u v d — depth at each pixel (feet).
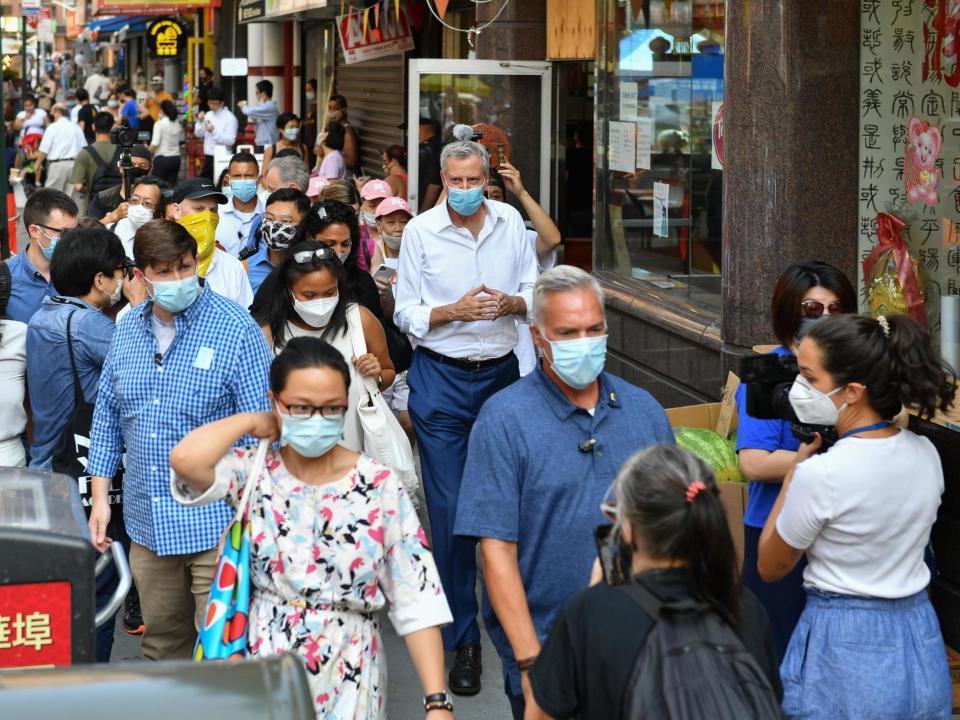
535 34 69.92
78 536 19.48
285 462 21.99
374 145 110.32
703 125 46.24
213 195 49.65
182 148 169.27
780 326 27.35
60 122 141.18
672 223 49.47
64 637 19.52
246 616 21.42
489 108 68.95
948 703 22.76
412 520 22.06
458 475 36.24
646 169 52.42
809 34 39.37
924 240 37.93
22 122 174.50
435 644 21.89
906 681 22.21
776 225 40.40
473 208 35.78
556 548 22.84
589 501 22.76
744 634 17.17
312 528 21.58
